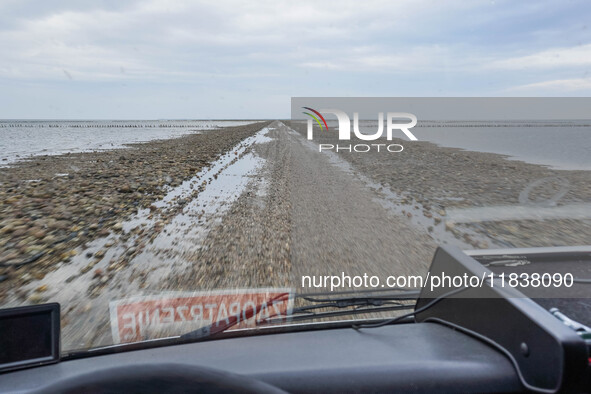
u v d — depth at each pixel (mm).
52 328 1327
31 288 4168
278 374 1169
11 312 1279
